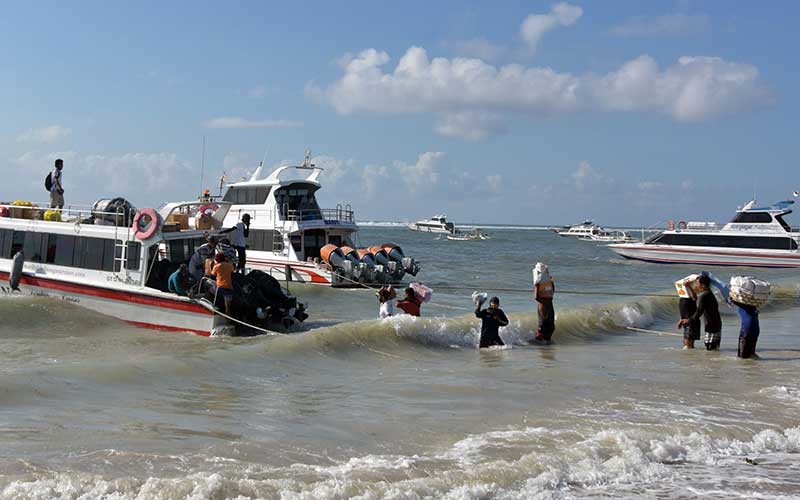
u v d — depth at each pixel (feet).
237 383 37.83
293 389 37.24
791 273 158.81
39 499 20.04
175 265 62.49
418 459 25.35
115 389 34.37
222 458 24.80
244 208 107.96
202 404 32.86
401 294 97.91
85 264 62.54
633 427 30.68
